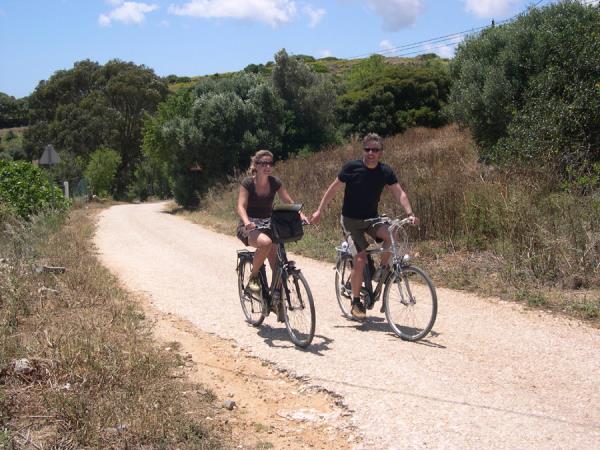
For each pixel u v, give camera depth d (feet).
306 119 105.60
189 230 55.88
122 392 15.11
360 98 108.58
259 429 14.10
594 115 40.22
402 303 20.45
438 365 17.74
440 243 34.42
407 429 13.67
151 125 102.58
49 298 23.63
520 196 32.81
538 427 13.64
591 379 16.57
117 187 180.04
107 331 19.40
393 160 57.88
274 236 19.84
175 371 17.48
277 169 72.95
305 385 16.56
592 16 47.14
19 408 14.03
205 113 93.15
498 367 17.53
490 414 14.35
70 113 178.81
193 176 96.68
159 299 26.53
